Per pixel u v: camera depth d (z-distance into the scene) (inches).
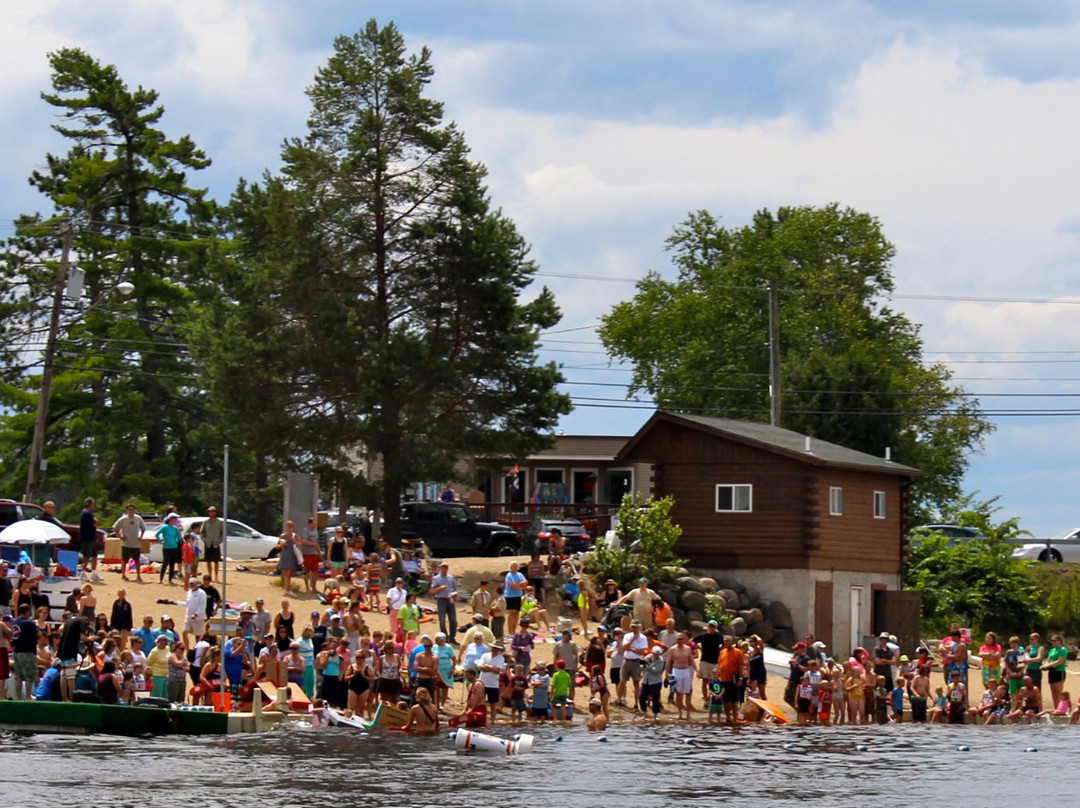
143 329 3646.7
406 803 1309.1
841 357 3966.5
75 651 1701.5
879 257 4490.7
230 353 2674.7
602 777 1472.7
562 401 2743.6
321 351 2679.6
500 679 1921.8
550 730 1834.4
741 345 4377.5
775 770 1547.7
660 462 2800.2
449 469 2682.1
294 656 1817.2
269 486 3735.2
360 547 2493.8
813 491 2689.5
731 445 2743.6
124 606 1891.0
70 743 1583.4
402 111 2736.2
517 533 2970.0
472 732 1632.6
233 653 1779.0
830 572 2736.2
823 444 2933.1
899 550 2950.3
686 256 4650.6
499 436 2699.3
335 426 2677.2
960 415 4333.2
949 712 2114.9
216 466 3823.8
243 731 1701.5
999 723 2106.3
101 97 3671.3
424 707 1769.2
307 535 2410.2
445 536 2903.5
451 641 2118.6
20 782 1347.2
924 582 3304.6
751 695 2038.6
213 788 1348.4
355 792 1352.1
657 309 4554.6
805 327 4271.7
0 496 3538.4
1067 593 3368.6
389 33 2758.4
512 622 2274.9
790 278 4404.5
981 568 3312.0
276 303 2731.3
